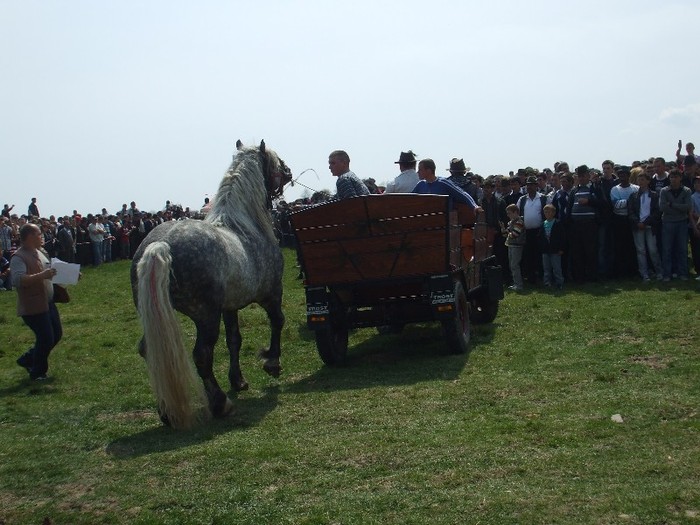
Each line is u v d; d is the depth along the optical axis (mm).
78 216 33688
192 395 8227
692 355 9070
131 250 35062
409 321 10328
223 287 7820
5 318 17641
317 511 5469
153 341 7062
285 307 16047
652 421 6766
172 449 7070
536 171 17250
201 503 5789
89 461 6957
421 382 8844
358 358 10727
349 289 10031
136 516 5668
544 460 6039
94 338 14227
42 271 10734
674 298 12703
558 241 14922
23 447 7496
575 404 7469
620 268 15492
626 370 8609
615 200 15211
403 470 6121
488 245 12938
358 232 9625
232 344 9367
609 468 5773
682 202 14422
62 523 5672
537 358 9539
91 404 9227
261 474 6266
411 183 11578
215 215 8625
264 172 9297
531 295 14398
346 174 10258
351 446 6738
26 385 10484
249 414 8125
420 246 9586
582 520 4996
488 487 5629
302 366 10477
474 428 6965
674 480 5477
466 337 10328
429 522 5156
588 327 11062
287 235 23125
